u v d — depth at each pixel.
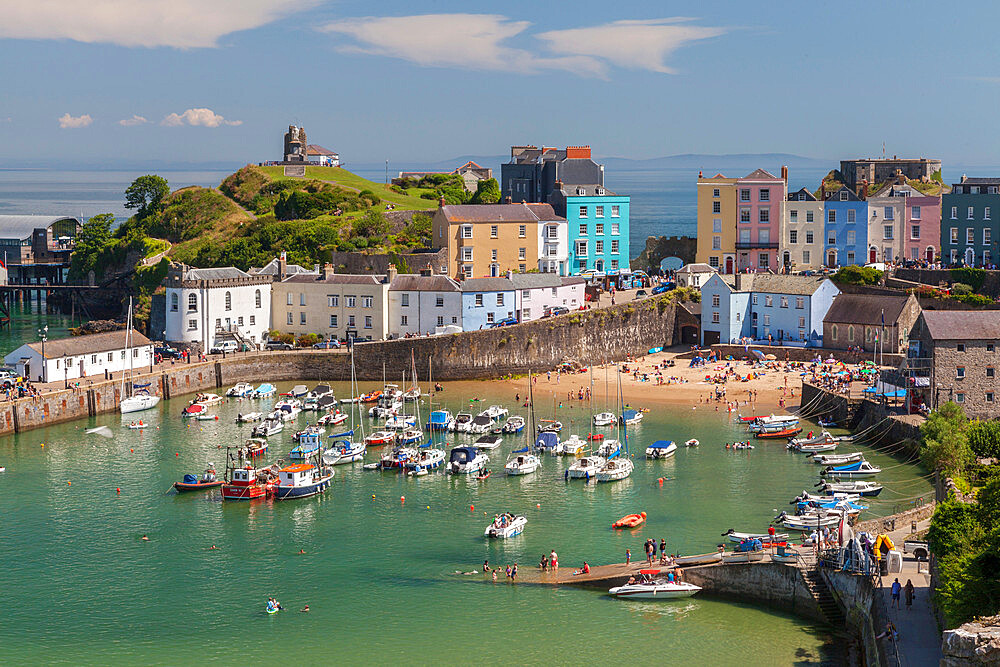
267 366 190.50
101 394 167.38
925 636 76.62
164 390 177.50
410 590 100.38
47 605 98.50
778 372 183.50
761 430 150.00
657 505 121.75
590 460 135.12
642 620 93.25
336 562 107.56
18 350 170.50
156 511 122.94
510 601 97.50
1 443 150.25
